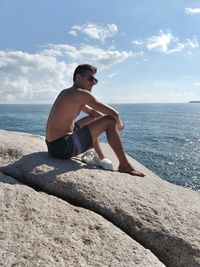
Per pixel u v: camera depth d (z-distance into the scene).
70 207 1.90
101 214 1.92
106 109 2.42
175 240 1.74
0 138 2.99
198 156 11.36
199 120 33.00
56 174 2.22
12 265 1.44
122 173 2.39
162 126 24.47
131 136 17.25
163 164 10.09
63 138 2.42
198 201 2.18
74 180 2.14
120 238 1.71
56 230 1.68
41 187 2.18
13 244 1.55
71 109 2.43
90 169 2.35
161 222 1.84
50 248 1.56
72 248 1.59
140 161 10.48
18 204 1.83
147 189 2.18
